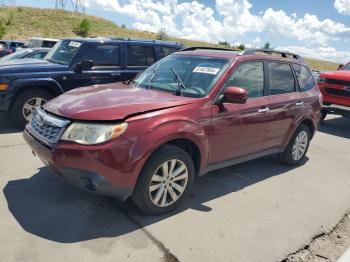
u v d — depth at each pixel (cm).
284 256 321
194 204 404
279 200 437
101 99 367
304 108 543
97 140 316
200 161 394
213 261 304
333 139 802
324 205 435
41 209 362
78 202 382
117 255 299
